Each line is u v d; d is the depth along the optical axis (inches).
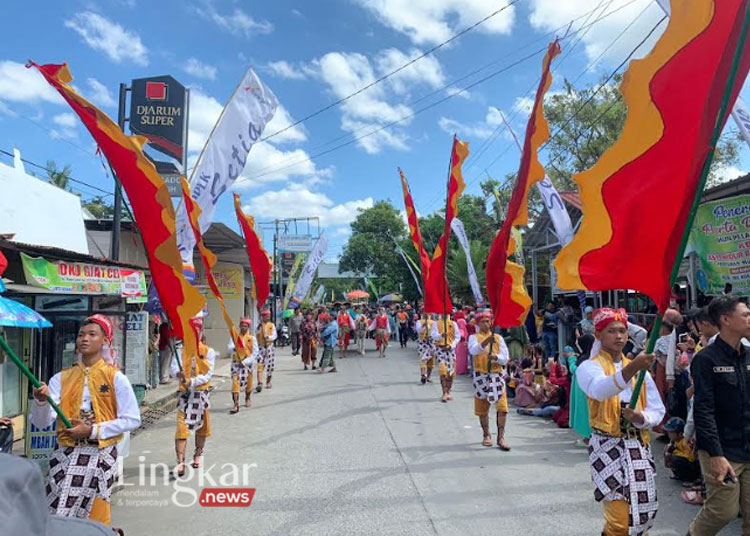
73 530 49.1
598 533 173.6
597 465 132.0
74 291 269.1
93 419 140.5
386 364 672.4
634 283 129.0
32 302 281.6
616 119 715.4
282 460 259.8
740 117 253.0
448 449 274.7
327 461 257.0
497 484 220.8
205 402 246.5
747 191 301.3
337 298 2674.7
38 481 42.1
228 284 791.1
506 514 189.8
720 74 115.6
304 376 572.1
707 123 116.9
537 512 191.3
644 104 128.8
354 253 1534.2
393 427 324.8
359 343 812.6
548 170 791.7
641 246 128.5
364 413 367.9
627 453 129.1
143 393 405.7
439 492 212.4
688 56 123.6
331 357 602.9
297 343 820.6
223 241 667.4
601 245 132.5
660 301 125.7
